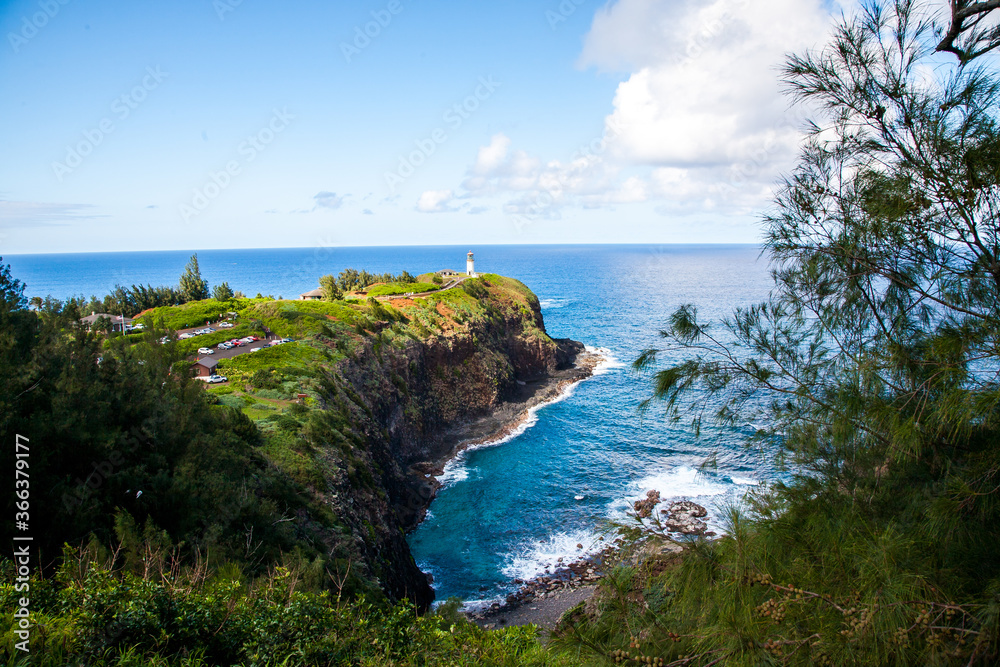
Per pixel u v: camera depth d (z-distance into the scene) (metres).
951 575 4.45
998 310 5.18
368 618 10.49
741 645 4.63
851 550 5.00
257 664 8.40
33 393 16.00
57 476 14.43
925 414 5.37
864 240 5.83
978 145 5.11
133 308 76.94
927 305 5.84
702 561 5.31
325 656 8.91
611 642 5.35
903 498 5.54
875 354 5.92
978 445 5.14
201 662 8.20
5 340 16.39
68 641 7.68
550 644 6.00
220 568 12.91
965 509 4.73
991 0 4.71
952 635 4.16
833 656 4.36
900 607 4.29
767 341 6.58
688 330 7.00
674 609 5.38
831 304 6.30
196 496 17.33
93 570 8.89
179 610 8.70
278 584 10.57
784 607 4.80
